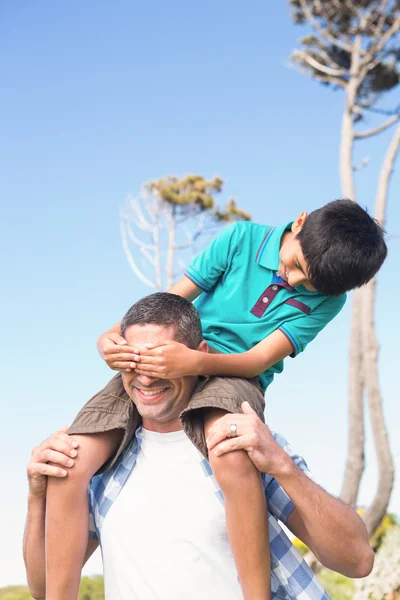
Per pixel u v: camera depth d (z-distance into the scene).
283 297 2.61
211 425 2.30
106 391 2.48
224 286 2.67
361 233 2.51
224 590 2.34
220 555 2.36
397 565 8.10
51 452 2.30
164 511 2.40
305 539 2.45
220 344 2.58
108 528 2.45
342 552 2.29
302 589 2.40
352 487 9.30
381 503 8.79
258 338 2.59
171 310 2.30
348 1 11.42
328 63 12.19
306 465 2.62
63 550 2.30
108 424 2.37
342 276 2.47
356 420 9.50
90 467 2.34
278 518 2.50
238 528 2.18
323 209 2.57
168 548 2.37
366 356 9.66
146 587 2.37
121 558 2.41
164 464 2.46
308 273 2.50
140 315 2.28
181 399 2.36
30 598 7.45
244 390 2.37
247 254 2.66
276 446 2.18
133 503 2.44
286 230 2.67
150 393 2.29
